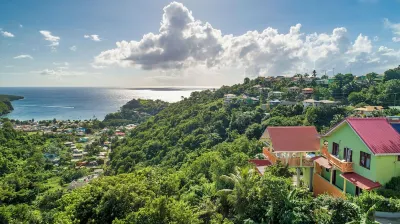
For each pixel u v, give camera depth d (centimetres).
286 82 13850
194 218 1540
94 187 1927
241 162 2773
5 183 6600
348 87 10269
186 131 8131
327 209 1409
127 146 9281
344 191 1911
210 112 9038
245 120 7269
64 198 2077
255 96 12131
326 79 13288
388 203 1513
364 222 1197
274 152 2452
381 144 1720
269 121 6394
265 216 1590
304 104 8588
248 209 1694
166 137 8338
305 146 2381
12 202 6159
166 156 6994
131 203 1706
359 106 7988
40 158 9275
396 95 8206
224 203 2042
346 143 2008
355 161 1888
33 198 6350
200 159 4231
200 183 3269
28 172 7900
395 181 1656
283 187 1584
